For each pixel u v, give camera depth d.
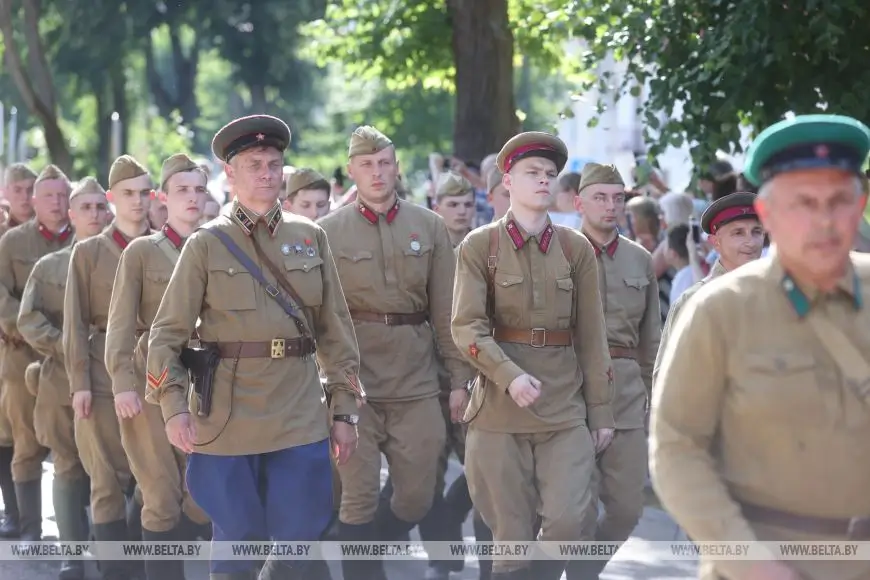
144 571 11.29
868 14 13.22
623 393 10.83
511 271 9.55
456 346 10.38
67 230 13.59
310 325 8.96
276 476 8.68
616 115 42.72
